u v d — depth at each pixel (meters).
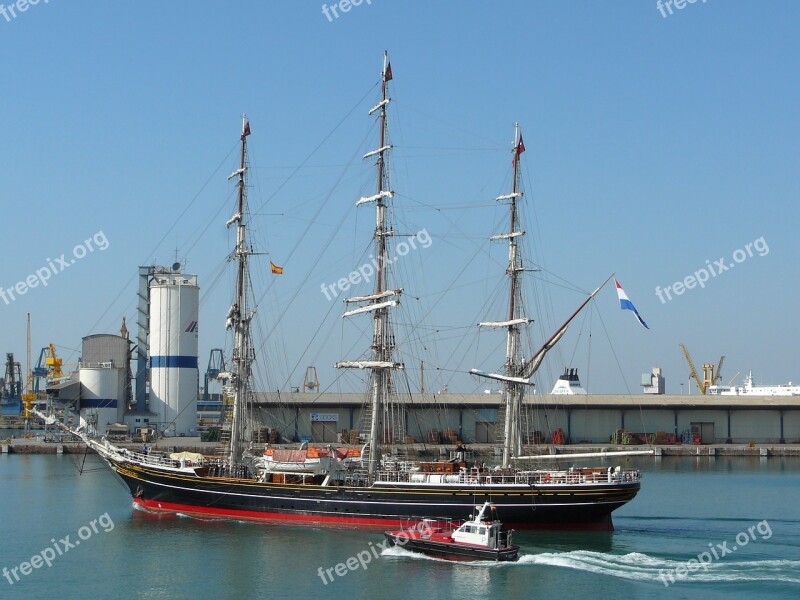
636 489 108.00
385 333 124.25
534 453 153.50
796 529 109.44
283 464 115.50
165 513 121.12
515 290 129.38
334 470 115.75
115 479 168.25
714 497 143.12
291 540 102.31
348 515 110.38
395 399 130.62
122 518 117.06
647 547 97.75
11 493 145.50
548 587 81.81
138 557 94.75
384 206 126.56
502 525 106.62
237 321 131.62
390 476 113.06
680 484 162.62
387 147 126.25
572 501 106.06
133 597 81.00
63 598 80.75
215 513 118.12
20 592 82.62
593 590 80.88
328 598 79.50
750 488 156.12
